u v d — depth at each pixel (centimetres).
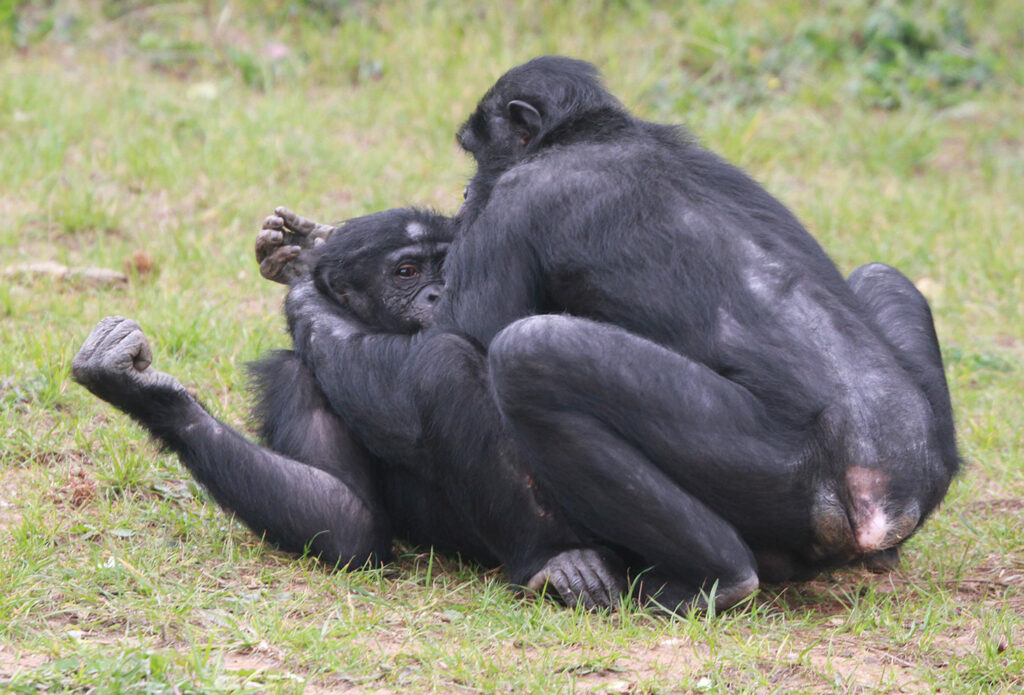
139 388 1212
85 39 3378
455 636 1080
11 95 2816
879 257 2505
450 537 1324
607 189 1188
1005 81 3634
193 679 932
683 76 3434
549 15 3597
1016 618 1148
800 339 1102
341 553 1255
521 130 1377
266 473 1236
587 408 1069
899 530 1068
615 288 1157
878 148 3183
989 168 3116
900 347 1226
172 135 2788
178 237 2230
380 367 1262
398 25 3506
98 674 927
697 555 1091
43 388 1582
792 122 3294
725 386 1078
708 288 1127
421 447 1234
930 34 3725
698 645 1064
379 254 1413
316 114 2997
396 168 2756
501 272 1206
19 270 2033
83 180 2483
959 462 1227
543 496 1206
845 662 1052
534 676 980
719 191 1216
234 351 1816
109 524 1291
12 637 1019
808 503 1089
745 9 3794
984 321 2302
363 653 1021
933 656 1068
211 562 1226
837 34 3722
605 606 1161
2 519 1288
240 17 3519
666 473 1087
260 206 2470
